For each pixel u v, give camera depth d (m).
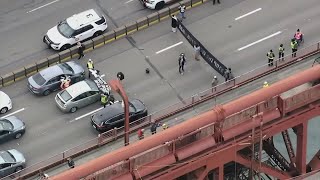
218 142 131.25
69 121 163.62
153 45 181.38
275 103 134.75
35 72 176.38
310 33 178.75
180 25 180.62
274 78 158.75
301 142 140.00
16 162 151.75
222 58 175.62
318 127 175.00
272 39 178.75
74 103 164.25
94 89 165.88
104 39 182.12
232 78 166.38
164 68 175.38
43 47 183.50
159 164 127.50
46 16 190.88
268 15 184.75
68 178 117.81
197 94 161.00
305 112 136.75
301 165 142.00
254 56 175.25
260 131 132.12
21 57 181.25
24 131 160.75
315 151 170.50
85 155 143.75
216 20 185.50
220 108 126.88
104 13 190.38
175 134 124.19
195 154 130.00
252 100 128.38
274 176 142.00
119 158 120.94
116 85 133.88
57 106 166.62
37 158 155.88
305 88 138.75
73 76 171.00
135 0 193.25
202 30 183.38
